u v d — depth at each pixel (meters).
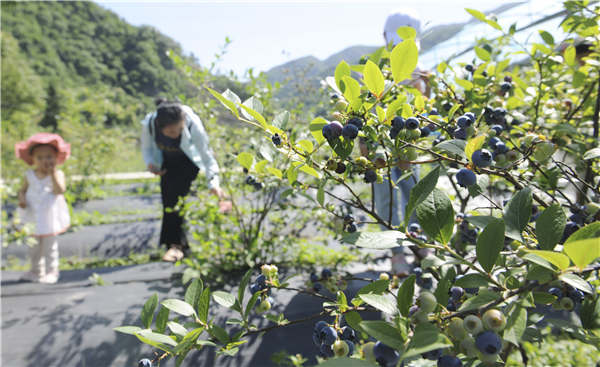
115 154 10.35
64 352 2.37
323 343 0.78
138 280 3.49
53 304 3.08
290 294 2.80
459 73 1.46
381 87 0.72
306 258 3.54
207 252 3.53
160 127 3.48
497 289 0.62
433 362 0.71
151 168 3.83
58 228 3.86
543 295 0.64
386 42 2.44
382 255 3.13
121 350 2.36
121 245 4.93
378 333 0.50
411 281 0.58
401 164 0.87
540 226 0.59
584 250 0.43
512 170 0.97
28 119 16.48
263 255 3.69
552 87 1.62
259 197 3.55
